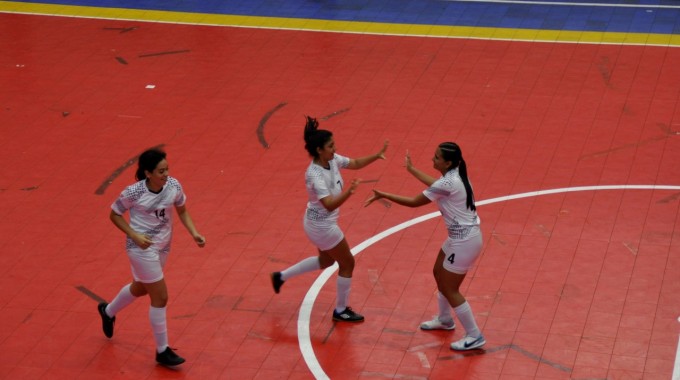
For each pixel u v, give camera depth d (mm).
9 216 25891
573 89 32375
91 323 21422
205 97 32844
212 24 38969
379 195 19594
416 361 19859
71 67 35344
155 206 19094
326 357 20094
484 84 33031
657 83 32562
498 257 23391
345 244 20578
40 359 20250
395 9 40156
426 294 22156
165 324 19656
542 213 25250
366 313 21531
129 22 39312
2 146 29797
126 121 31312
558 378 19141
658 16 38406
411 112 31250
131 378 19594
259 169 28156
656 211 25141
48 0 41875
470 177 27188
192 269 23328
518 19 38656
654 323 20766
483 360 19781
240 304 22000
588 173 27188
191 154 29109
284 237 24672
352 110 31562
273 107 31984
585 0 40406
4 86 33906
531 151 28516
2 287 22750
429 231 24688
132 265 19328
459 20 38719
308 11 40125
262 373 19641
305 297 22156
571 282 22312
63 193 27078
